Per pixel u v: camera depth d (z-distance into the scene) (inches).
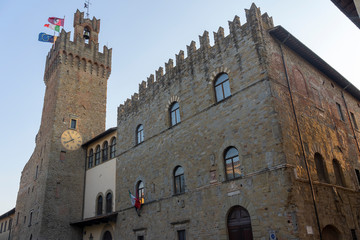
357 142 1274.6
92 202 1601.9
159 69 1354.6
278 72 954.1
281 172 805.2
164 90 1293.1
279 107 885.8
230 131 967.6
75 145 1774.1
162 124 1256.8
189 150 1094.4
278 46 1014.4
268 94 888.3
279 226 776.3
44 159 1718.8
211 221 949.2
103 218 1398.9
